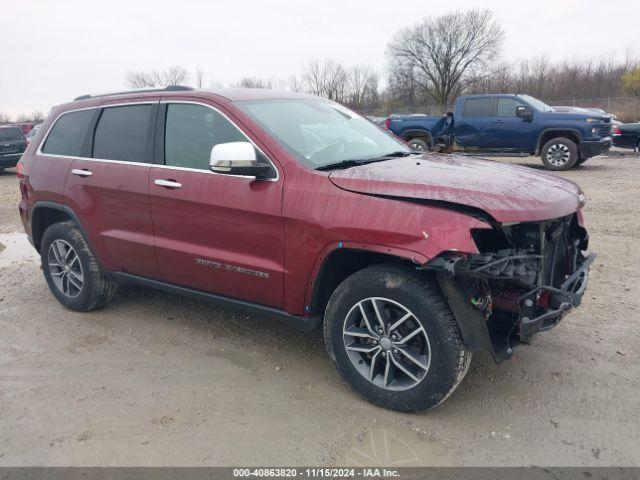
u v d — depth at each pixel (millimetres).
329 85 55125
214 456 2918
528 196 3047
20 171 5207
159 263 4160
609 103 38000
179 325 4652
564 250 3568
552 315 3012
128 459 2916
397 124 15469
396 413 3248
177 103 4059
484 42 53875
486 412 3238
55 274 5051
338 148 3820
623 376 3561
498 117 14125
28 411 3398
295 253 3371
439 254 2820
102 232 4500
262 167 3424
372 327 3246
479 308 2920
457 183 3090
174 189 3895
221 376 3762
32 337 4496
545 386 3488
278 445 2992
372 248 3023
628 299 4828
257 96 4035
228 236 3682
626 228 7332
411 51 56031
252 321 4684
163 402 3455
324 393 3502
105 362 4020
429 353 3023
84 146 4645
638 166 14797
